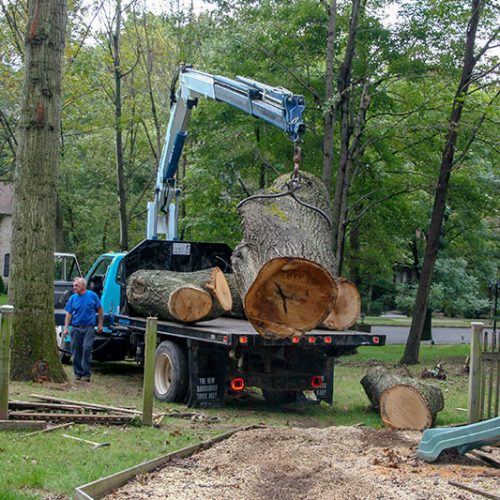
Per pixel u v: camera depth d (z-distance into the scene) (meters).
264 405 10.98
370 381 10.39
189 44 21.20
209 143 18.84
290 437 7.73
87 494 5.48
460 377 15.35
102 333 13.48
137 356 12.14
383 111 18.61
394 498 5.73
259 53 18.22
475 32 17.17
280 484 5.98
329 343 10.02
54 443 7.19
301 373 10.53
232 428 8.67
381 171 19.34
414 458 7.21
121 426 8.27
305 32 17.95
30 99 11.41
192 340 10.23
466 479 6.49
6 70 22.59
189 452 7.00
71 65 22.14
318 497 5.67
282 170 18.89
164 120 23.70
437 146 19.23
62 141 26.12
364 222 21.31
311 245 8.22
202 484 5.94
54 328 11.48
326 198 9.51
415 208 21.64
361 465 6.79
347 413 10.53
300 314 7.70
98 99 25.23
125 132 26.83
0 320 7.86
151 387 8.41
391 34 17.66
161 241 12.77
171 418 9.16
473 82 17.95
